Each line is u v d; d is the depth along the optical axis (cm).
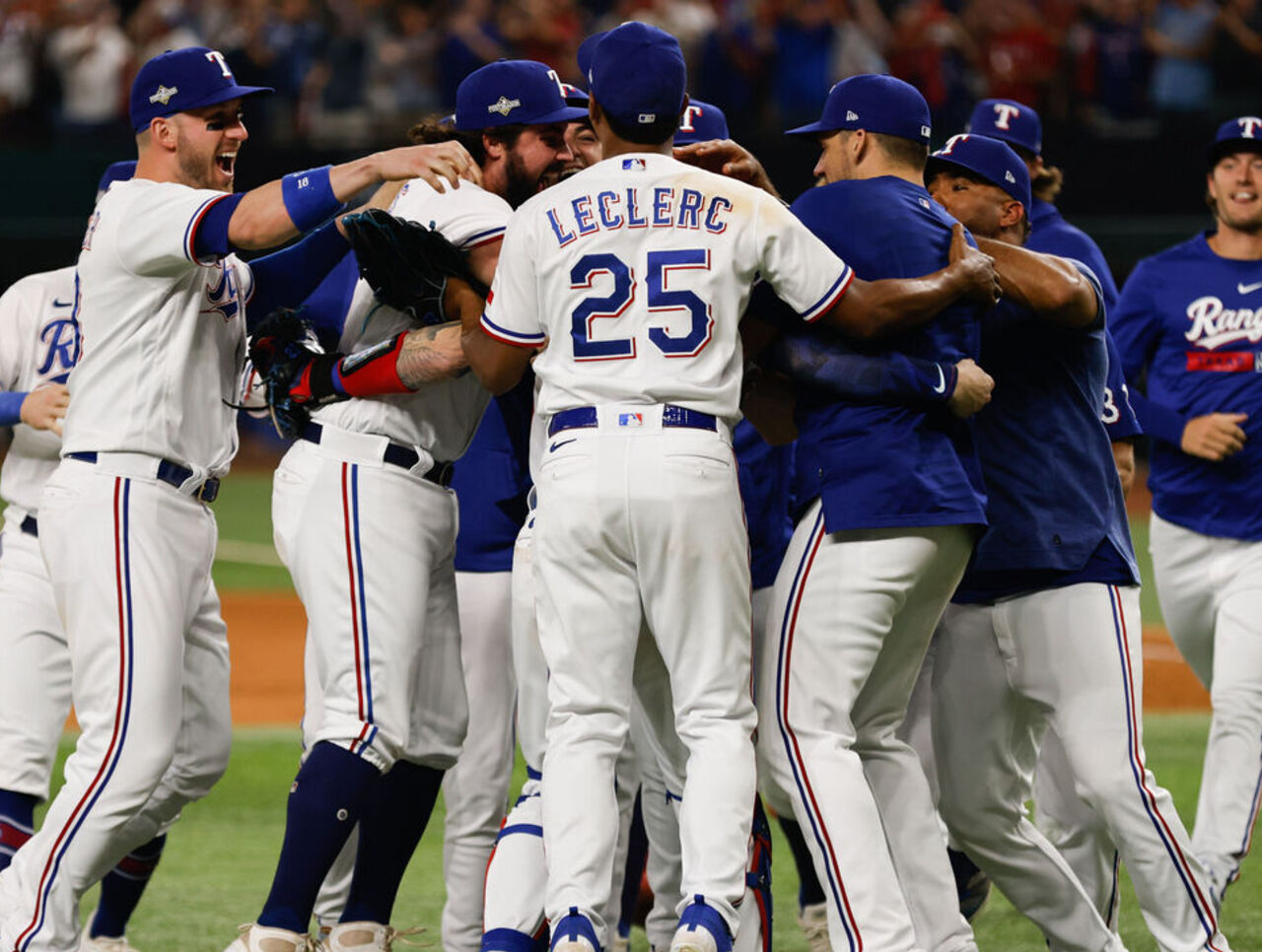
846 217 1720
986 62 7506
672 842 1888
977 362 1825
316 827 1709
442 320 1797
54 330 2103
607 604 1630
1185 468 2448
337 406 1817
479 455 2052
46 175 7288
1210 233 2553
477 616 2036
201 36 7581
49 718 2011
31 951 1719
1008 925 2323
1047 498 1839
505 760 2028
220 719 1939
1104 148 7138
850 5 7588
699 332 1612
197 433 1825
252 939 1683
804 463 1723
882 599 1675
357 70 7494
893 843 1766
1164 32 7544
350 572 1773
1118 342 2547
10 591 2030
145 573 1769
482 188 1878
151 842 2033
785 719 1692
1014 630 1850
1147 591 5297
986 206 1934
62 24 7462
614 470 1598
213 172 1862
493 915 1705
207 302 1827
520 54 7469
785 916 2375
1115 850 2023
